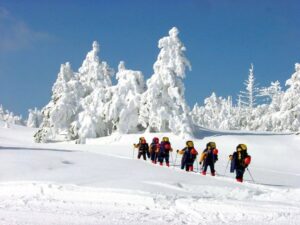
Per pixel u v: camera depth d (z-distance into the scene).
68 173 14.61
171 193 11.66
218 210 9.73
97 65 58.44
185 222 8.55
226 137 41.53
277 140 41.28
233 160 16.30
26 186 11.95
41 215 8.74
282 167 31.97
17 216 8.59
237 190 13.02
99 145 39.38
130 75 47.00
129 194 10.78
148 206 9.97
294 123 49.66
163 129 43.56
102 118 48.12
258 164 32.59
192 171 18.70
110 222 8.27
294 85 50.34
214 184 13.79
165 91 43.34
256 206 10.12
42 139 51.91
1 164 15.52
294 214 9.49
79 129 47.12
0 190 11.98
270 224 8.61
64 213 9.01
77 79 59.00
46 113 52.84
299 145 39.56
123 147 36.84
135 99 45.75
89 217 8.65
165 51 43.62
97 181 13.03
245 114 79.75
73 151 21.38
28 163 15.92
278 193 12.84
